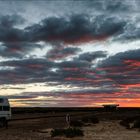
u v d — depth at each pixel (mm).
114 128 32219
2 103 34562
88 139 22234
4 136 25062
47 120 48906
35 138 23266
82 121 42469
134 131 28344
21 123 42344
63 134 24734
